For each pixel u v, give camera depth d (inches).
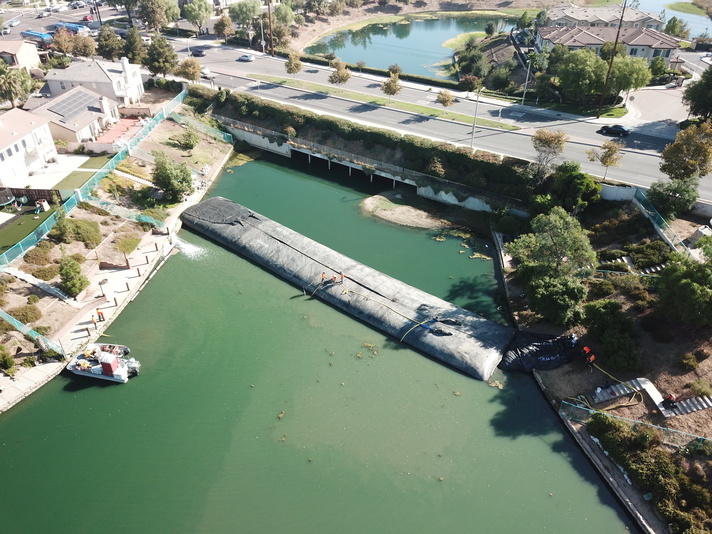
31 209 2657.5
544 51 4584.2
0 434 1761.8
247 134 3698.3
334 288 2330.2
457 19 7199.8
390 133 3267.7
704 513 1473.9
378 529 1512.1
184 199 2945.4
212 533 1502.2
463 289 2397.9
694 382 1738.4
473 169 2974.9
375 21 7101.4
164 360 2027.6
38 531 1514.5
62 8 6648.6
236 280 2440.9
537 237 2139.5
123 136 3371.1
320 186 3257.9
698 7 7490.2
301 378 1963.6
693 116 3459.6
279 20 5713.6
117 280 2368.4
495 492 1606.8
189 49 5093.5
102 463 1683.1
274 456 1701.5
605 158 2625.5
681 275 1857.8
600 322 1966.0
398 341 2117.4
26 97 3570.4
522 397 1894.7
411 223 2864.2
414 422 1807.3
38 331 2060.8
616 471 1641.2
